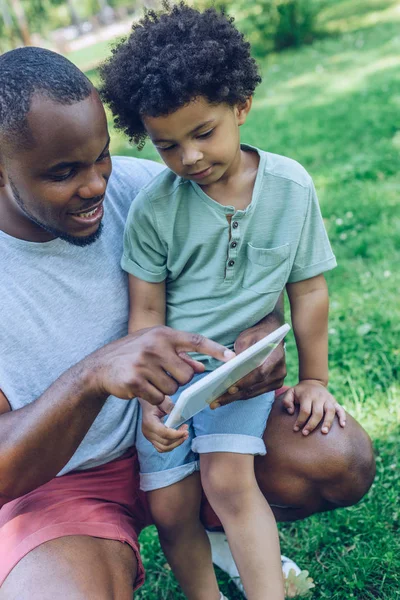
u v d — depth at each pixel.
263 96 8.96
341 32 11.37
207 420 2.20
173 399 2.21
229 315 2.23
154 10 2.28
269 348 1.78
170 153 2.11
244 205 2.17
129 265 2.16
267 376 2.04
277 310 2.32
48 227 1.89
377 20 11.62
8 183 1.86
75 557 1.83
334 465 2.14
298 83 9.20
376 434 2.98
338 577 2.45
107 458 2.14
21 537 1.89
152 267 2.19
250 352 1.71
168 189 2.18
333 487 2.20
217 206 2.15
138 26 2.19
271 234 2.19
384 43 10.16
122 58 2.12
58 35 24.20
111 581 1.86
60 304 2.03
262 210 2.18
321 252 2.28
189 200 2.18
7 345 1.96
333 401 2.26
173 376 1.74
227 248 2.17
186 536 2.22
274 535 2.09
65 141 1.74
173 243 2.20
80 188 1.81
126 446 2.18
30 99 1.72
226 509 2.12
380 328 3.61
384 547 2.51
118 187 2.28
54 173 1.77
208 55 2.01
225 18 2.22
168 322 2.29
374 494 2.72
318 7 11.37
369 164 5.84
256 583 2.05
